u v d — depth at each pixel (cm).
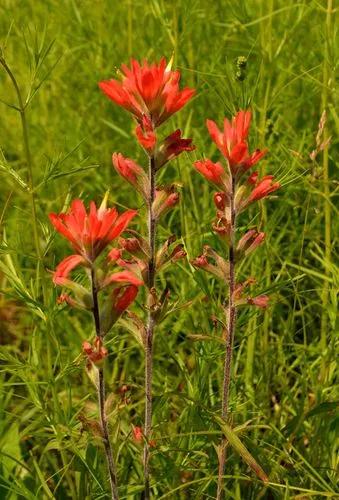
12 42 657
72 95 620
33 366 329
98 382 266
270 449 374
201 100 532
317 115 515
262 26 451
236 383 388
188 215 453
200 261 292
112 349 432
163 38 546
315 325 465
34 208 324
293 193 487
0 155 322
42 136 596
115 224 239
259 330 421
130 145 552
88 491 343
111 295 250
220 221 280
